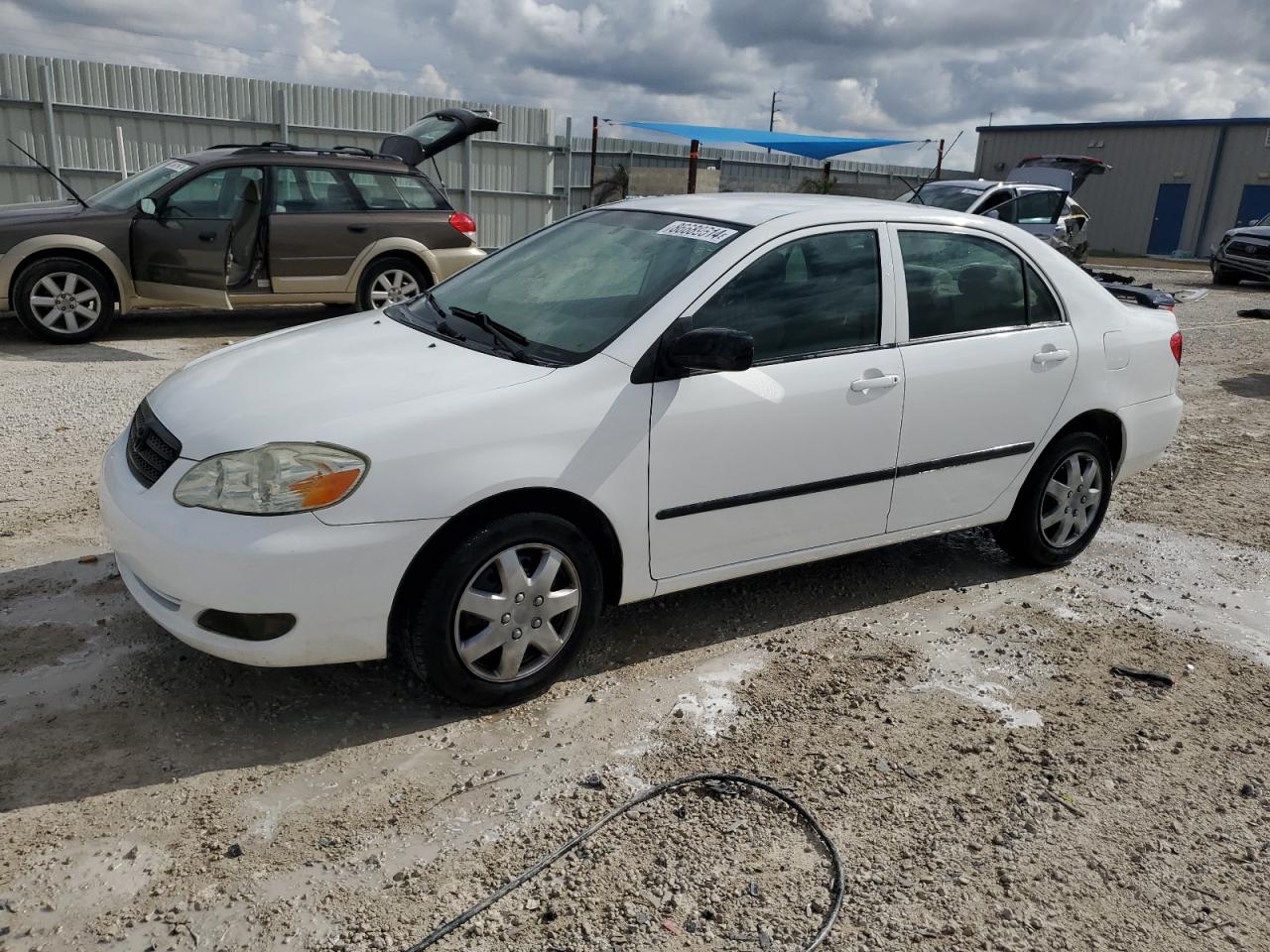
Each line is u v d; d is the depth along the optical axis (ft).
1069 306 15.46
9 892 8.36
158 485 10.46
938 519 14.57
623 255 13.24
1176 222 122.31
